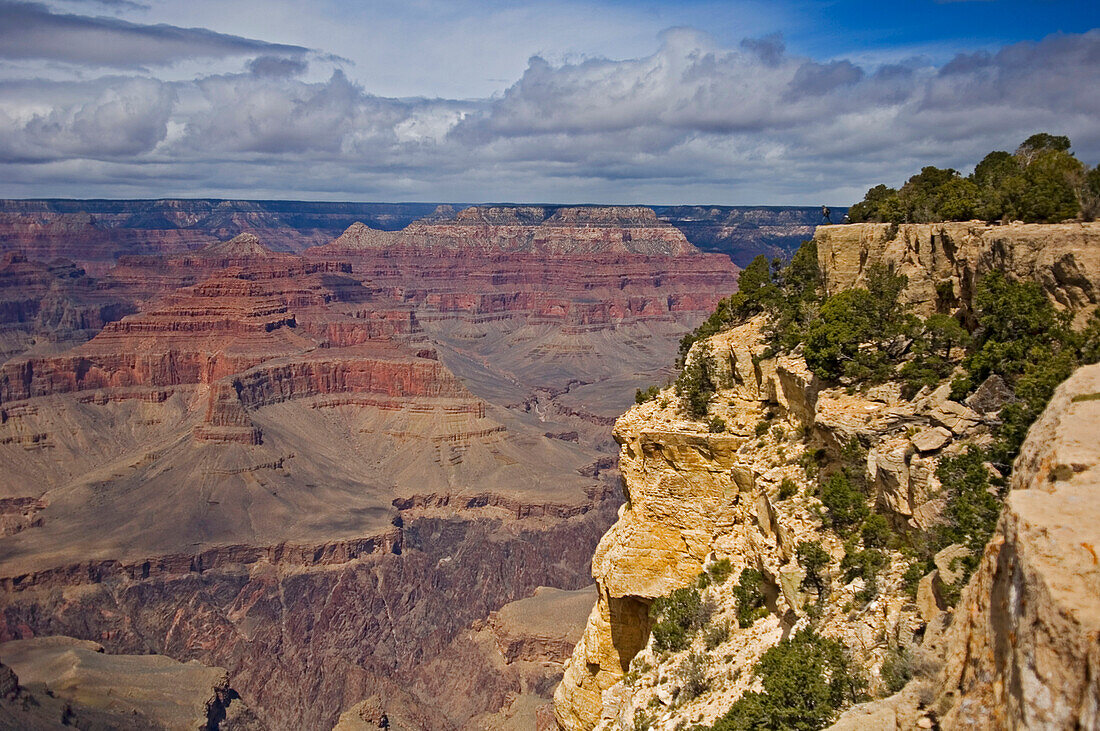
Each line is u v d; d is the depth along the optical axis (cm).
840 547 3569
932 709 2069
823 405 4022
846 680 2897
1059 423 1955
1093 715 1389
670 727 3656
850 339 4178
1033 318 3506
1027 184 4409
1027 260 3734
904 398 3841
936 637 2556
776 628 3731
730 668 3747
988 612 1833
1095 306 3428
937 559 2897
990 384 3425
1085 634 1434
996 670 1744
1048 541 1600
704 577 4384
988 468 3073
